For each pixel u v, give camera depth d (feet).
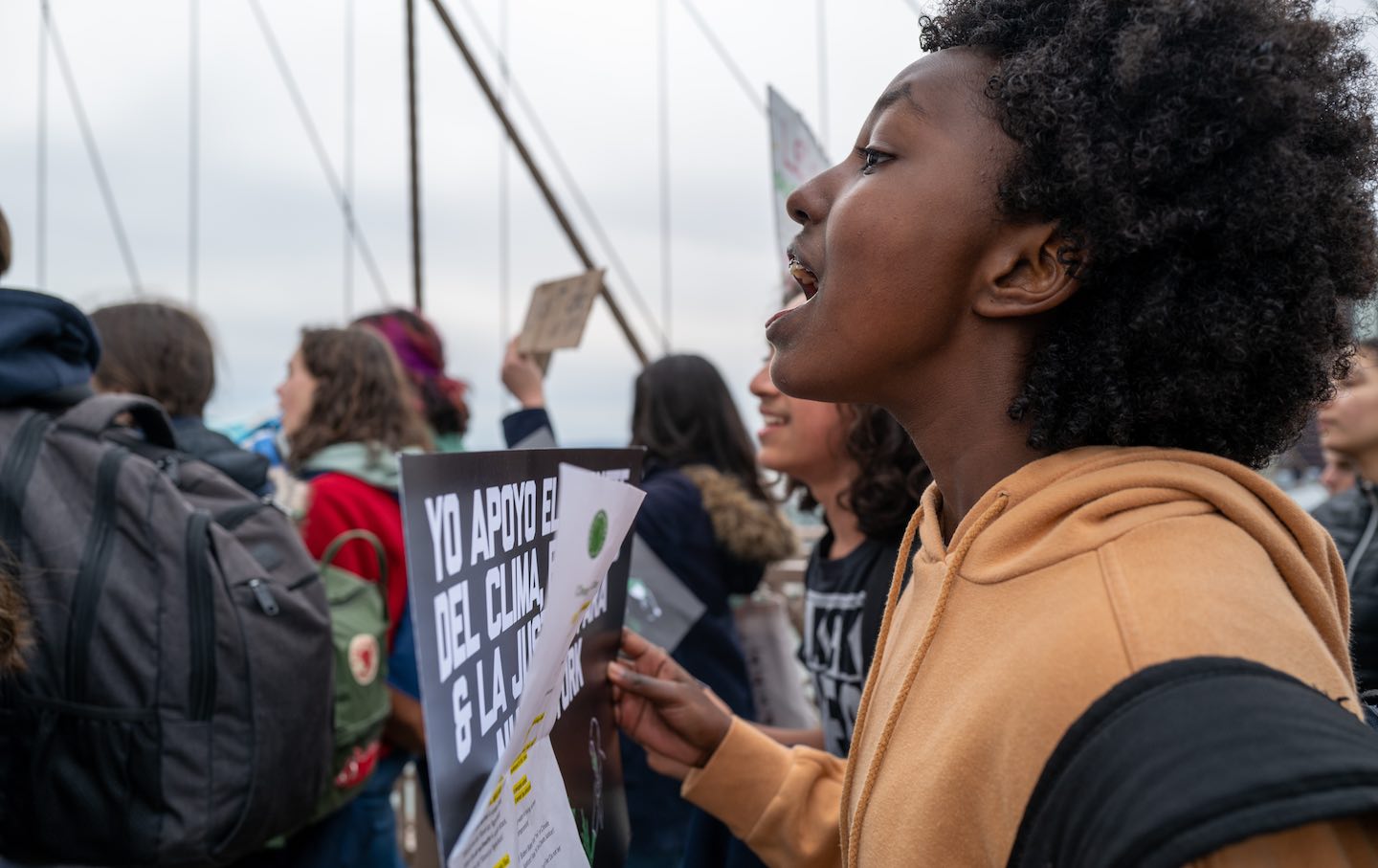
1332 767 1.28
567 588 1.86
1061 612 1.67
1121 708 1.47
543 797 2.09
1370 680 5.70
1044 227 1.95
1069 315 2.00
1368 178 2.05
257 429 8.04
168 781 4.07
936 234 2.00
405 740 6.25
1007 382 2.05
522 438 7.67
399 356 7.90
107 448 4.27
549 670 1.88
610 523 2.07
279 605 4.39
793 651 6.52
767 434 5.05
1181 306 1.87
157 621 4.08
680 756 3.17
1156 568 1.63
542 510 2.20
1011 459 2.07
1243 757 1.32
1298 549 1.80
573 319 7.53
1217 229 1.85
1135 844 1.33
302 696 4.45
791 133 5.51
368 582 5.81
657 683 3.09
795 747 3.25
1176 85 1.83
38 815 4.07
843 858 2.30
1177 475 1.79
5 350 4.17
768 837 3.05
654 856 5.78
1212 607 1.54
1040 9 2.05
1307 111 1.85
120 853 4.07
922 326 2.04
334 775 5.26
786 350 2.21
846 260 2.07
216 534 4.33
